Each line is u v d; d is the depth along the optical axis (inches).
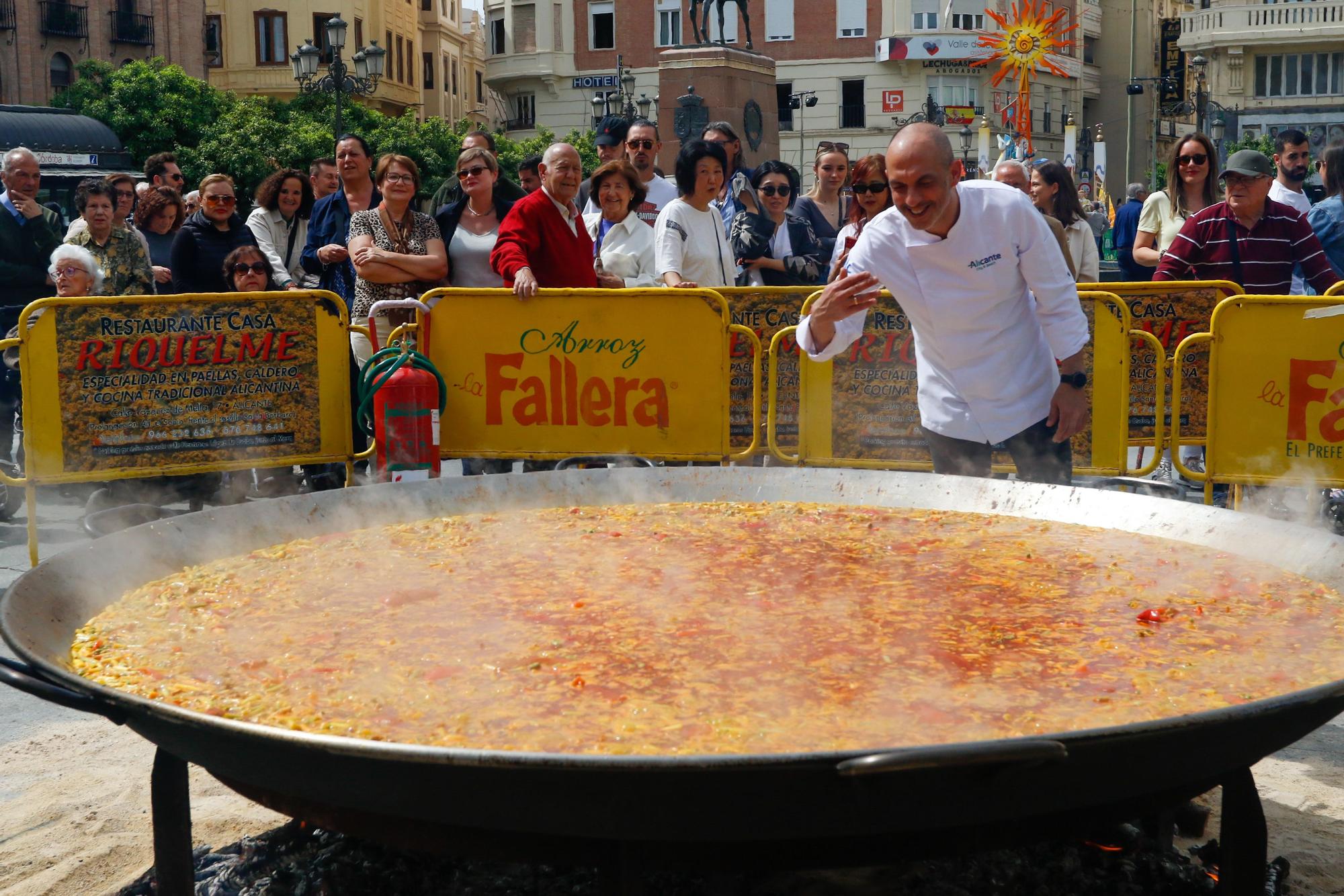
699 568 116.3
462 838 73.9
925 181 146.6
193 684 85.6
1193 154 302.2
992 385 161.5
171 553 115.1
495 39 2283.5
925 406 169.9
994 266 155.9
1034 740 64.0
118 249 299.7
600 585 110.4
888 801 66.3
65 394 224.7
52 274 271.7
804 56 2199.8
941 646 92.9
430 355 253.0
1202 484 280.4
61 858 122.4
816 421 249.9
